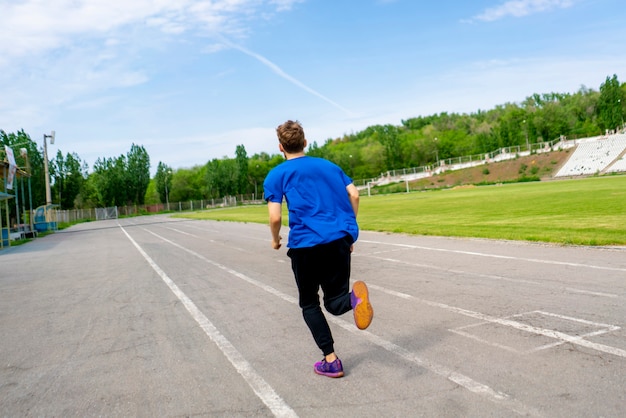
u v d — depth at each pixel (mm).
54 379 3984
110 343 4973
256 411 3117
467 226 15000
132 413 3213
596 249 9094
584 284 6254
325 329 3627
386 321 5086
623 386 3111
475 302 5660
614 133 96875
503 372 3480
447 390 3229
